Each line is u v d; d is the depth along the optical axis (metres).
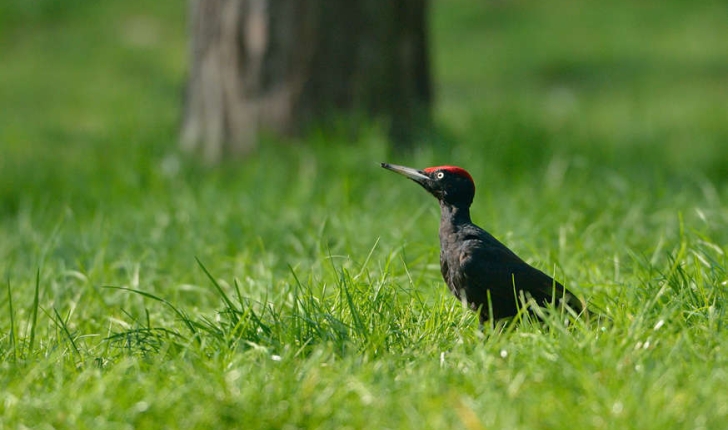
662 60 28.70
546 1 33.66
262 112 15.21
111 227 12.27
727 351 6.95
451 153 14.55
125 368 7.14
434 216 12.06
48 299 9.93
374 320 7.93
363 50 15.01
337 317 8.09
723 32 30.73
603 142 16.53
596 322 7.86
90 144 19.50
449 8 33.22
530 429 5.91
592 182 13.77
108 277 10.52
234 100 15.41
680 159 16.19
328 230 11.58
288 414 6.35
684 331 7.12
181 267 11.01
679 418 6.00
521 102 17.12
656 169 14.52
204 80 15.83
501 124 15.63
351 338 7.73
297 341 7.72
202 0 15.80
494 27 31.94
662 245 10.41
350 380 6.65
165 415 6.36
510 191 13.31
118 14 31.17
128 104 24.42
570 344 7.09
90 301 9.84
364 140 14.20
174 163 15.57
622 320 7.62
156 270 10.77
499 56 29.53
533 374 6.76
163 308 9.55
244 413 6.32
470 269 8.41
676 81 26.88
